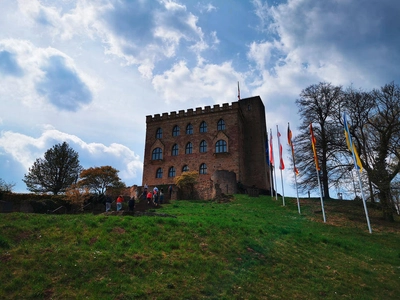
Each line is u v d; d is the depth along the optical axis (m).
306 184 34.88
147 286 10.48
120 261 11.88
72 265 11.01
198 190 40.28
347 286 13.06
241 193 44.41
